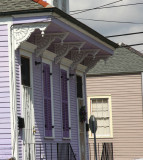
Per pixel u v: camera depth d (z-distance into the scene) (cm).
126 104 8275
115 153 8200
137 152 8138
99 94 8350
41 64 4838
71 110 5628
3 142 4216
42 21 4194
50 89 5038
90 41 5206
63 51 5138
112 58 8525
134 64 8375
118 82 8325
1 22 4284
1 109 4241
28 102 4503
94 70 8375
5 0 4425
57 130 5141
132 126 8200
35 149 4575
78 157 5725
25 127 4412
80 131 5884
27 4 4353
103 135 8288
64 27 4509
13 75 4253
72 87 5712
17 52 4328
